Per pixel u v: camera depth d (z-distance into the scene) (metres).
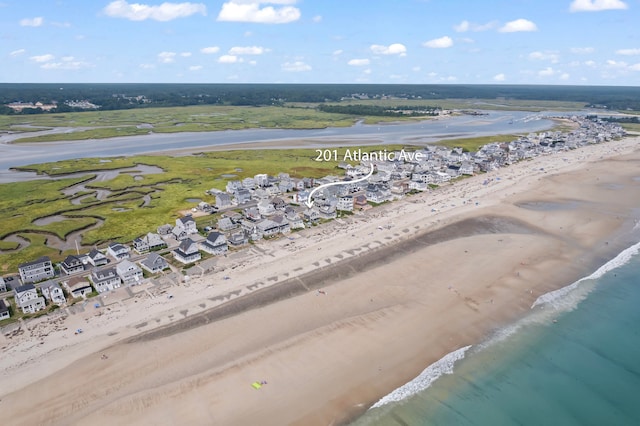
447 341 76.00
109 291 93.44
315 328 79.19
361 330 78.56
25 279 97.94
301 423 58.53
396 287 94.00
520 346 74.88
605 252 112.19
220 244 113.62
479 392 64.44
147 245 116.25
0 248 119.38
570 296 90.75
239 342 75.31
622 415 60.75
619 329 79.88
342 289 93.25
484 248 113.88
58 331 79.00
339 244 117.62
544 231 126.62
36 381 66.31
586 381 67.06
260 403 61.62
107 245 121.50
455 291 92.25
